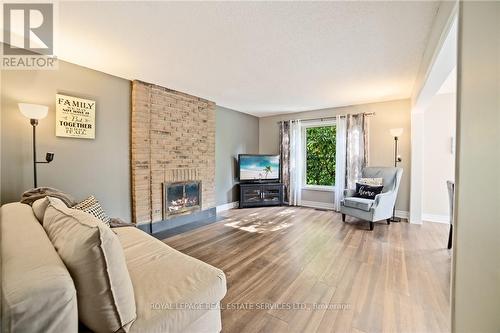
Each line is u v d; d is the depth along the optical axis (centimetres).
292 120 566
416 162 410
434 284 208
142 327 96
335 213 483
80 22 194
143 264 146
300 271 233
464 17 102
